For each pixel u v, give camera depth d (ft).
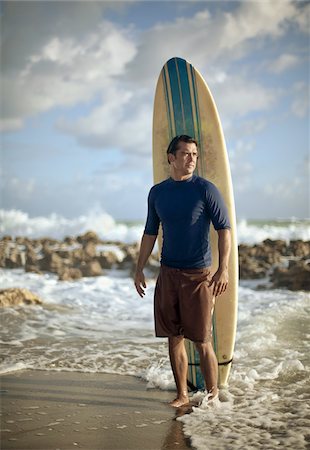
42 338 18.71
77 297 27.63
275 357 15.62
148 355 16.26
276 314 21.63
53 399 12.28
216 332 13.19
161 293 11.82
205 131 13.65
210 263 11.71
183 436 10.05
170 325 11.80
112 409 11.59
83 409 11.60
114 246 54.90
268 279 33.17
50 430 10.41
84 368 14.89
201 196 11.34
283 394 12.42
